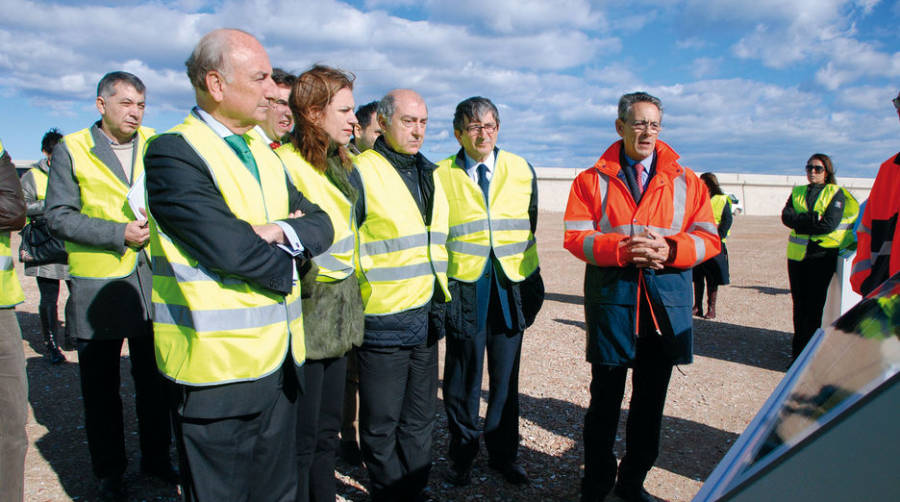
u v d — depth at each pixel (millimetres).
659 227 3033
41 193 5535
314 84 2602
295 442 2342
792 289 5836
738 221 35156
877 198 2684
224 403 1938
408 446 3061
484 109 3295
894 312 1256
